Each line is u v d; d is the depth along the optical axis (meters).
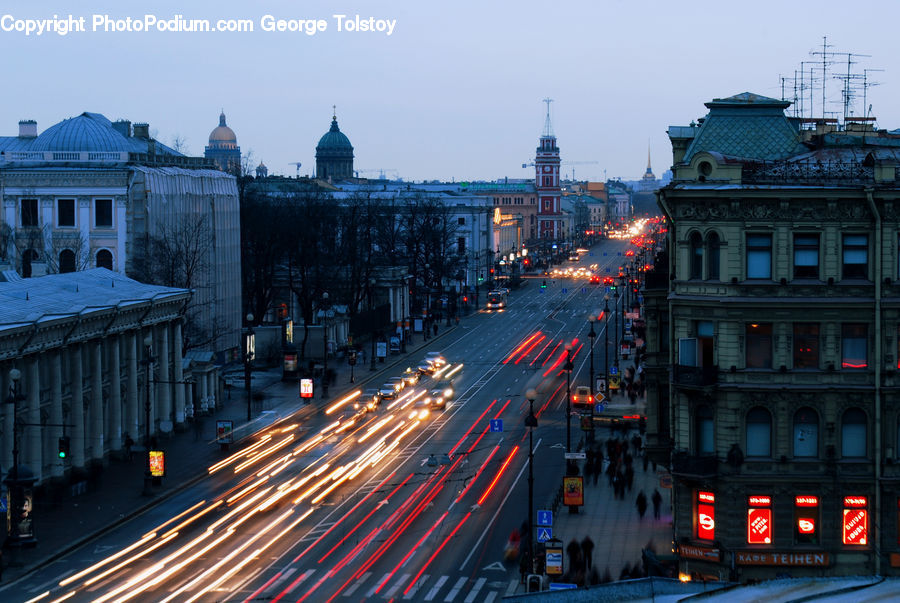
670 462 63.34
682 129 66.31
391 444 102.56
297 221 187.50
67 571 64.81
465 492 83.81
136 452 100.56
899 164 59.00
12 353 79.75
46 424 82.12
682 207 57.12
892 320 55.28
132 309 99.94
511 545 68.75
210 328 145.88
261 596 59.34
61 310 88.81
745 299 55.69
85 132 159.00
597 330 191.88
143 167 145.00
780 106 61.94
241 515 78.00
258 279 174.38
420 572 63.91
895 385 55.34
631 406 113.50
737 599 21.47
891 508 55.69
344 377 143.75
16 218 145.12
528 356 162.00
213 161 177.62
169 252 136.50
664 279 64.31
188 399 114.62
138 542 71.31
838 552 55.91
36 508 79.94
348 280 184.00
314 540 71.06
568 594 24.58
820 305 55.38
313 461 95.62
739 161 57.28
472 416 116.75
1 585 61.97
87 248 144.50
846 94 74.31
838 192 54.94
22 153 148.25
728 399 56.25
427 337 184.62
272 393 132.00
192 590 60.50
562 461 94.06
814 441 56.31
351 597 59.25
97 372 93.94
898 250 55.31
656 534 70.69
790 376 55.78
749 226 55.84
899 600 19.91
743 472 56.25
